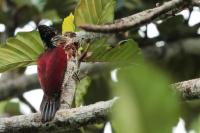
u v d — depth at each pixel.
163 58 12.27
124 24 4.11
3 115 13.40
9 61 7.45
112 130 3.53
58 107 5.78
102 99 11.81
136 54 7.23
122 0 11.77
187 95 5.35
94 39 6.73
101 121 5.89
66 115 5.94
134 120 2.67
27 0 13.21
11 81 13.16
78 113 5.93
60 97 5.93
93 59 7.09
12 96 13.32
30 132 6.15
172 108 2.67
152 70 2.83
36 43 7.24
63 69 5.84
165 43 12.46
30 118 6.11
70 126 6.00
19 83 13.11
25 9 13.14
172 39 12.52
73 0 12.57
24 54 7.38
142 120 2.66
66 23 7.33
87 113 5.87
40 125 6.06
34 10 13.05
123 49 7.07
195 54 12.32
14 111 13.51
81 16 7.05
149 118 2.66
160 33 12.54
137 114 2.68
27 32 7.09
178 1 4.50
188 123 10.35
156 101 2.68
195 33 12.59
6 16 13.24
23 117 6.15
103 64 11.25
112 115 2.98
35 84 13.16
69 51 6.62
